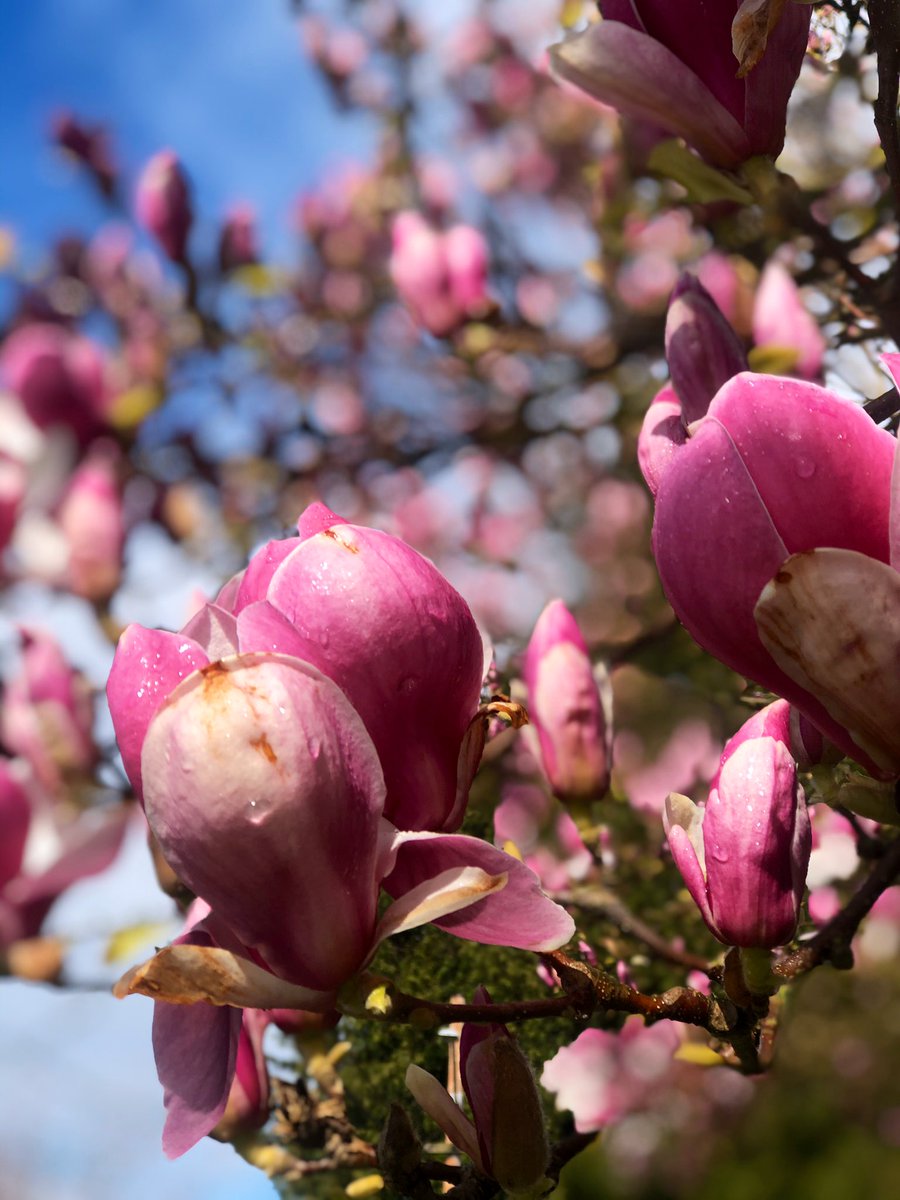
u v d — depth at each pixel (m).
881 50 0.38
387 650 0.30
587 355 1.10
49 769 0.73
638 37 0.37
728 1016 0.34
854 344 0.71
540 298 1.22
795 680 0.27
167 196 1.24
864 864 0.58
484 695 0.56
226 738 0.27
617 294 1.08
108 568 0.95
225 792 0.27
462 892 0.28
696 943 0.63
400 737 0.30
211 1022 0.31
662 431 0.37
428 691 0.30
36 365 1.07
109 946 0.55
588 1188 0.93
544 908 0.29
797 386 0.27
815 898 0.58
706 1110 0.77
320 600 0.29
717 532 0.27
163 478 1.12
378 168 1.59
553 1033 0.54
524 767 0.66
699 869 0.33
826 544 0.27
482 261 1.10
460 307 1.10
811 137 0.77
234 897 0.27
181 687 0.27
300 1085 0.51
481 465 1.25
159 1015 0.31
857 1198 1.60
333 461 1.22
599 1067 0.56
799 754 0.34
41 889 0.55
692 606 0.28
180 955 0.28
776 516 0.27
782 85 0.38
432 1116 0.36
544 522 1.18
